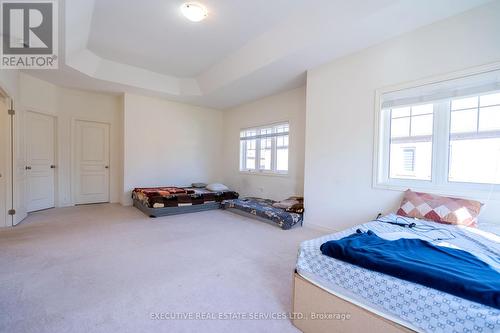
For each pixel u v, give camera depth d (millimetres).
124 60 4062
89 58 3832
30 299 1640
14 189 3430
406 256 1233
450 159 2385
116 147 5344
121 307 1576
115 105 5297
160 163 5402
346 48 2932
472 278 970
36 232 3105
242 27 2996
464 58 2229
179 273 2070
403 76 2613
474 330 858
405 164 2693
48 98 4371
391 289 1075
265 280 1973
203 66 4250
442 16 2311
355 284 1197
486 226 1974
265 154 5254
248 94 4922
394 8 2215
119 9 2676
